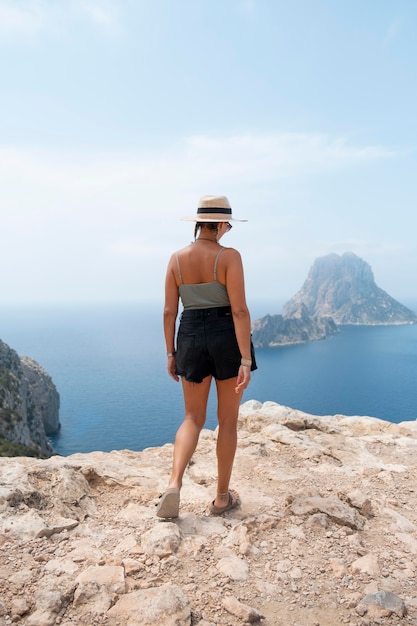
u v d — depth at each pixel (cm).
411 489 468
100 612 249
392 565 314
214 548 322
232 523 362
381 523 383
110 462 475
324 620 256
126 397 19838
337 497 418
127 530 344
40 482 404
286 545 332
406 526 377
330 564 309
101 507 395
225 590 277
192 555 310
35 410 10188
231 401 363
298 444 580
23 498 366
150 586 277
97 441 13125
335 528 360
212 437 627
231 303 344
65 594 261
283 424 680
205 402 371
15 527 328
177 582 282
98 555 307
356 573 301
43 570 287
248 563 307
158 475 464
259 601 270
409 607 268
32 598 258
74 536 335
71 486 400
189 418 368
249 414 710
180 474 348
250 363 348
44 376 13725
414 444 622
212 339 346
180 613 247
